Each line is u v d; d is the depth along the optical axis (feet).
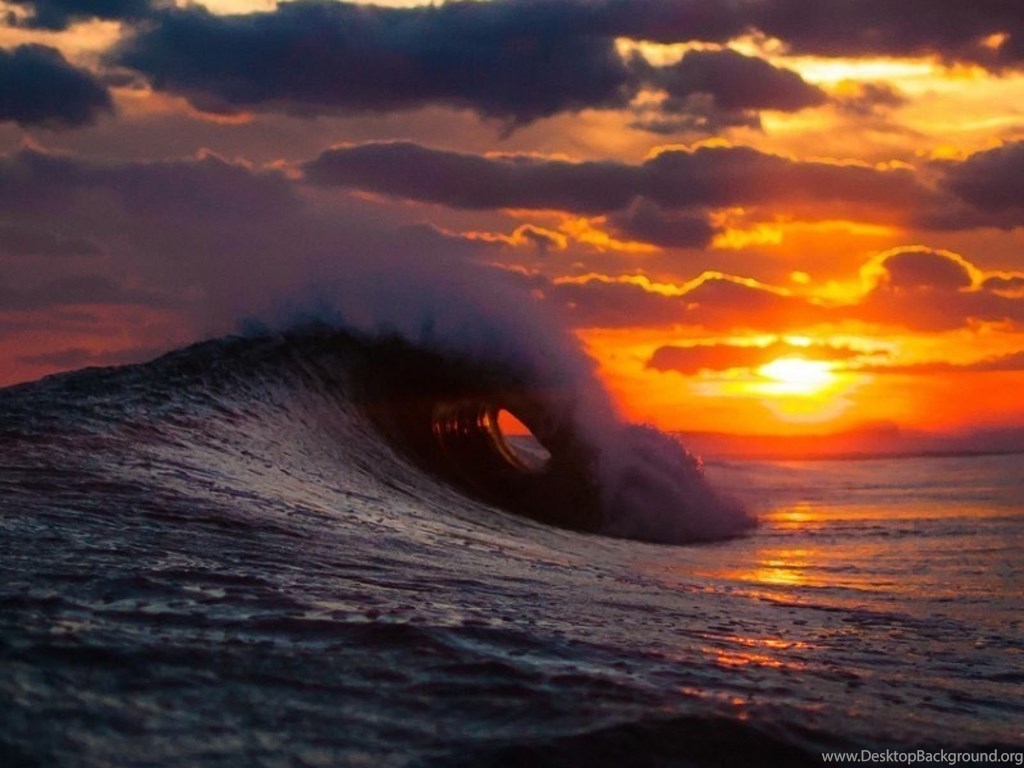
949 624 36.94
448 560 37.04
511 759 15.52
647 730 16.84
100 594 23.12
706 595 39.37
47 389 56.75
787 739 17.25
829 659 26.94
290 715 16.76
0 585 23.07
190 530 33.81
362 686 18.29
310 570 29.71
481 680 18.94
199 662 18.69
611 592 35.65
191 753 15.10
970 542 66.13
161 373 63.46
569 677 19.58
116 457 44.70
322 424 66.54
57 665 17.75
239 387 65.72
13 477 38.50
